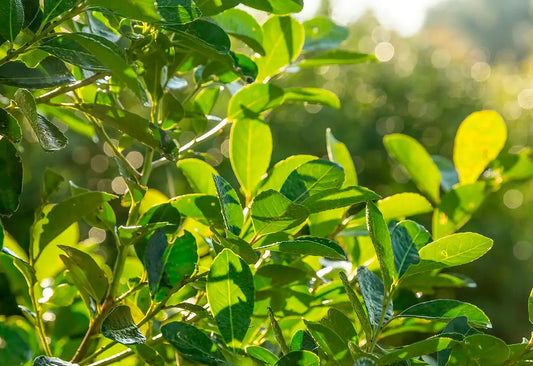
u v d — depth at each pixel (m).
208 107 1.13
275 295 0.96
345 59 1.11
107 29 0.94
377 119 7.07
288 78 7.06
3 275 1.00
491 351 0.68
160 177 5.88
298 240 0.70
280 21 1.03
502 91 7.26
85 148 6.69
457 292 5.86
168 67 0.95
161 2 0.69
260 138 0.98
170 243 0.84
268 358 0.71
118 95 1.00
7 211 0.72
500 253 6.00
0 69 0.75
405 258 0.77
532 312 0.74
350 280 1.02
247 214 0.88
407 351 0.66
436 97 7.21
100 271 0.82
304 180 0.77
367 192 0.74
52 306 1.02
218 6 0.79
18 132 0.73
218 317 0.71
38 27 0.79
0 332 0.95
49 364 0.67
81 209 0.86
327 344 0.68
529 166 1.16
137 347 0.72
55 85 0.76
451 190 1.13
